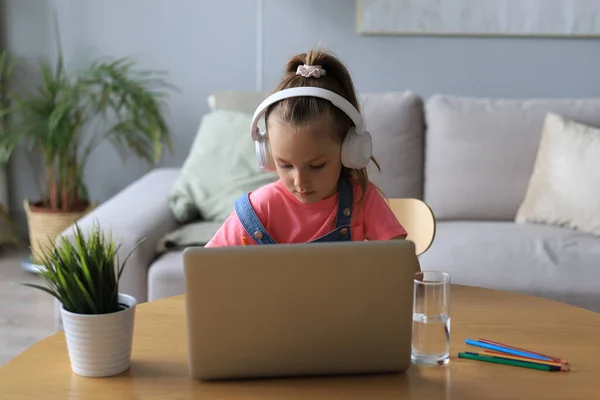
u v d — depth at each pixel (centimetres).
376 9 340
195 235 239
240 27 351
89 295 116
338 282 111
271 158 136
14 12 356
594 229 255
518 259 229
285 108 126
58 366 121
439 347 121
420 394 111
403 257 111
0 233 367
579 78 342
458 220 284
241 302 110
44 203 335
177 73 356
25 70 360
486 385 114
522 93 345
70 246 119
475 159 281
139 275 221
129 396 110
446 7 337
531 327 138
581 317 143
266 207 142
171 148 339
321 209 141
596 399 110
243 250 109
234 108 296
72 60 358
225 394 111
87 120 352
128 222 229
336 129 127
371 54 347
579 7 333
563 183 265
